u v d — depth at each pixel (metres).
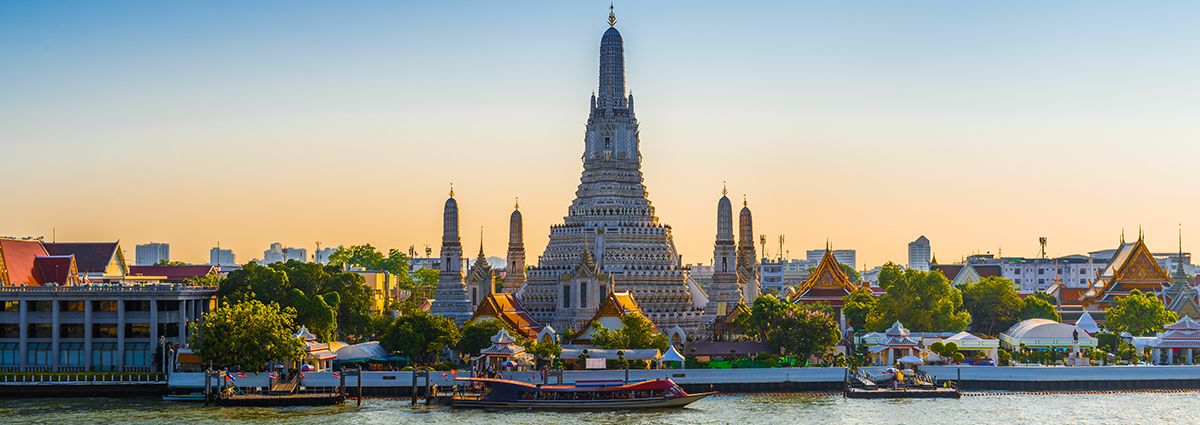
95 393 166.12
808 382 170.38
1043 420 144.00
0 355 182.50
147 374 170.00
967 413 149.25
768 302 194.38
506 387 154.25
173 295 182.00
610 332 197.25
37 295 181.38
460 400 155.25
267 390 161.38
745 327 198.88
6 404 157.00
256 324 163.50
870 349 195.25
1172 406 155.00
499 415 148.62
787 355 191.12
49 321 183.38
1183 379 171.12
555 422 143.38
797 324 187.88
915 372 174.38
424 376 166.38
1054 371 170.38
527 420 144.75
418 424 141.38
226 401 155.50
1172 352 186.88
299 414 148.50
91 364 180.75
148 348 182.12
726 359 190.50
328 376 166.12
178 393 165.00
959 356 186.62
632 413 150.50
